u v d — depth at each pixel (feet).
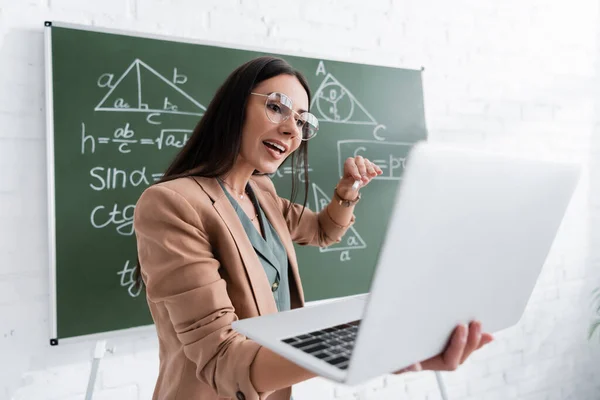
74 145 4.32
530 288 2.04
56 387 4.39
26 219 4.23
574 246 7.55
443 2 6.33
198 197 2.59
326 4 5.58
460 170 1.36
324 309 2.30
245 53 5.06
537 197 1.70
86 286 4.36
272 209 3.35
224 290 2.32
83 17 4.42
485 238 1.57
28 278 4.25
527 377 7.20
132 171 4.56
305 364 1.53
